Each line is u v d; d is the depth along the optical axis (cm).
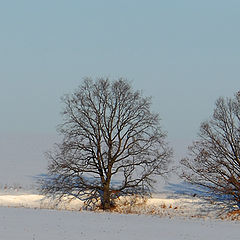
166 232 4388
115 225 4706
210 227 4803
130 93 7906
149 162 7925
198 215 7606
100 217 5338
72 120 7856
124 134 7944
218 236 4241
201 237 4172
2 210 5647
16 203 8038
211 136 7875
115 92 7881
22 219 4866
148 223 4959
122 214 5834
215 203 8038
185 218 5800
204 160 7825
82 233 4159
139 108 7894
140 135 7888
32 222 4675
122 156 8088
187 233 4362
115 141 8006
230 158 7819
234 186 7819
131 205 7988
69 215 5391
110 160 7962
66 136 7888
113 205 8075
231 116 7906
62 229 4328
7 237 3841
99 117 7781
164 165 8000
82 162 7931
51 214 5406
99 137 7875
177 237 4138
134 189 7919
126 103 7888
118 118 7900
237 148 7962
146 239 4000
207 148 7969
